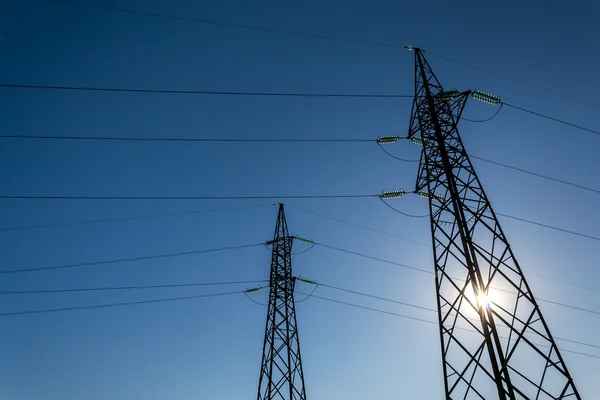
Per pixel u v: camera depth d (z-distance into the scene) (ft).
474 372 69.46
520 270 72.79
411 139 102.22
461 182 83.30
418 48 100.42
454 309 75.25
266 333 122.21
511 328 68.69
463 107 92.89
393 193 104.78
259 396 115.03
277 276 128.67
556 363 65.21
